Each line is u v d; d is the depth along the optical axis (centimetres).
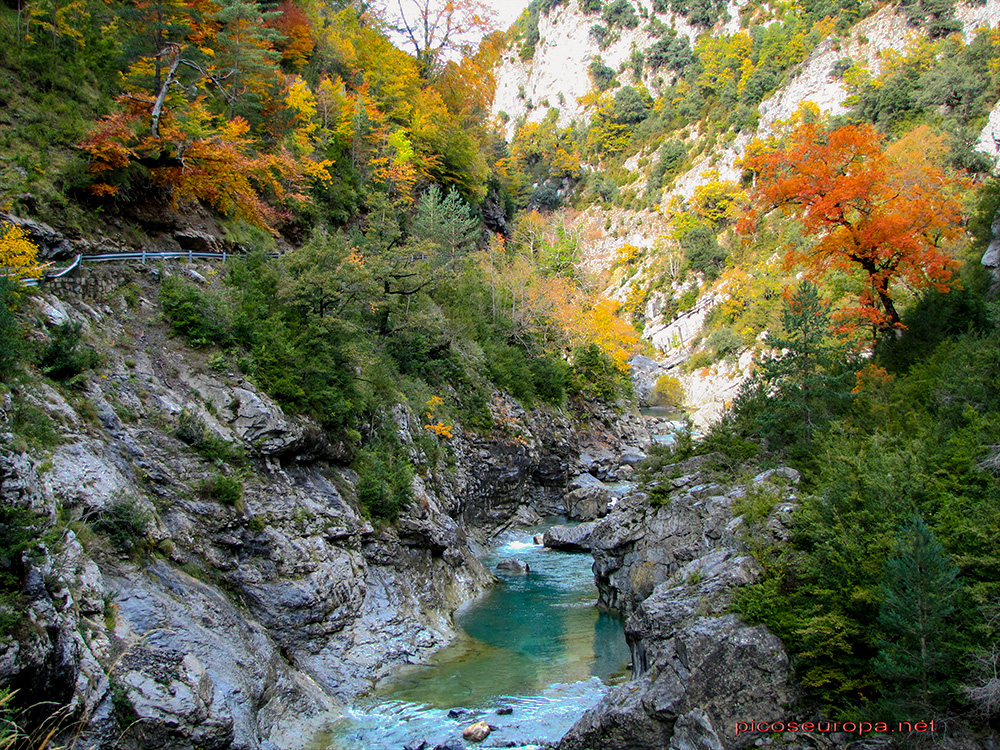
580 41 16075
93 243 1817
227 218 2583
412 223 4206
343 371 2152
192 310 1786
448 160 4928
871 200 1894
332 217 3416
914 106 7306
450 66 5525
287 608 1455
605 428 4425
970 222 2397
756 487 1430
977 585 896
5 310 1249
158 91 2242
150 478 1374
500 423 3297
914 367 1627
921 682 852
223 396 1659
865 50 9375
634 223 11119
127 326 1670
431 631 1748
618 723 1074
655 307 8881
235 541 1441
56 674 839
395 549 1919
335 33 4175
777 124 9356
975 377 1340
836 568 1052
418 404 2727
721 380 6406
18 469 961
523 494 3388
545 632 1827
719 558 1284
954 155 5334
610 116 13938
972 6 8762
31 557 880
